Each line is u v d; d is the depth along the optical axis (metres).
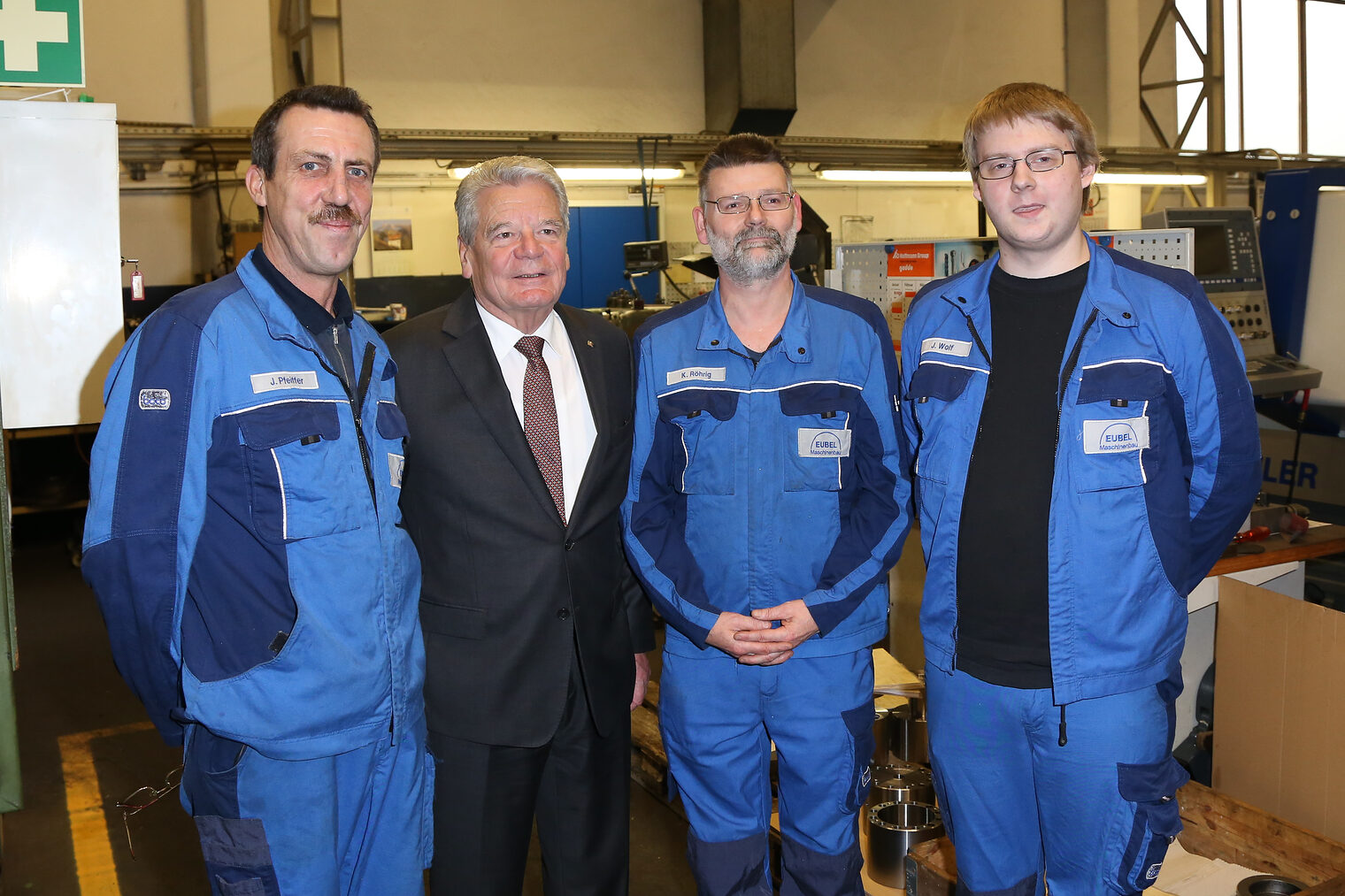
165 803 3.04
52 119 2.08
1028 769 1.63
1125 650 1.52
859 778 1.81
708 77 8.95
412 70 8.09
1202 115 10.45
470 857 1.71
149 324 1.42
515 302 1.69
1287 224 3.37
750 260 1.72
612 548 1.83
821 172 8.27
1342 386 3.27
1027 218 1.51
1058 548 1.51
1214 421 1.54
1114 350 1.52
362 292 7.10
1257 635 2.36
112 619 1.39
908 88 9.80
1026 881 1.69
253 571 1.42
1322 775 2.23
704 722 1.81
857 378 1.80
